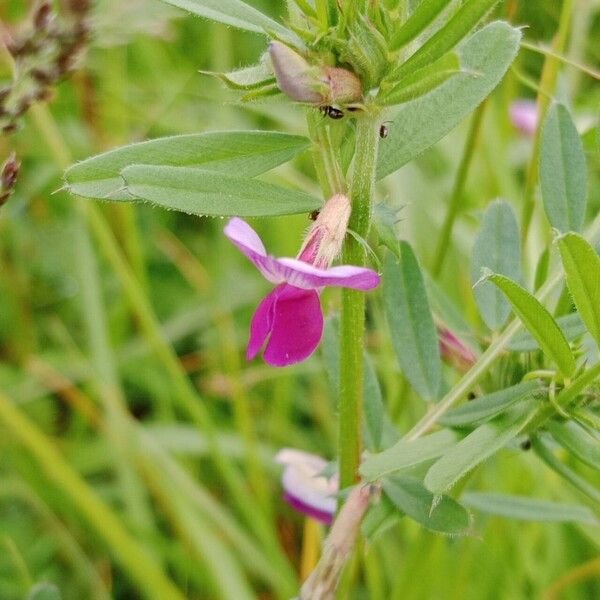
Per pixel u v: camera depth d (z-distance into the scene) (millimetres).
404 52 202
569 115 236
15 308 411
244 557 341
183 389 334
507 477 311
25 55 221
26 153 402
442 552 281
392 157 213
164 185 201
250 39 467
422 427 223
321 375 385
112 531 307
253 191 205
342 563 215
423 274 239
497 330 237
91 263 378
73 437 395
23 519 356
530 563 314
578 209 235
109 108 406
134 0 250
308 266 196
